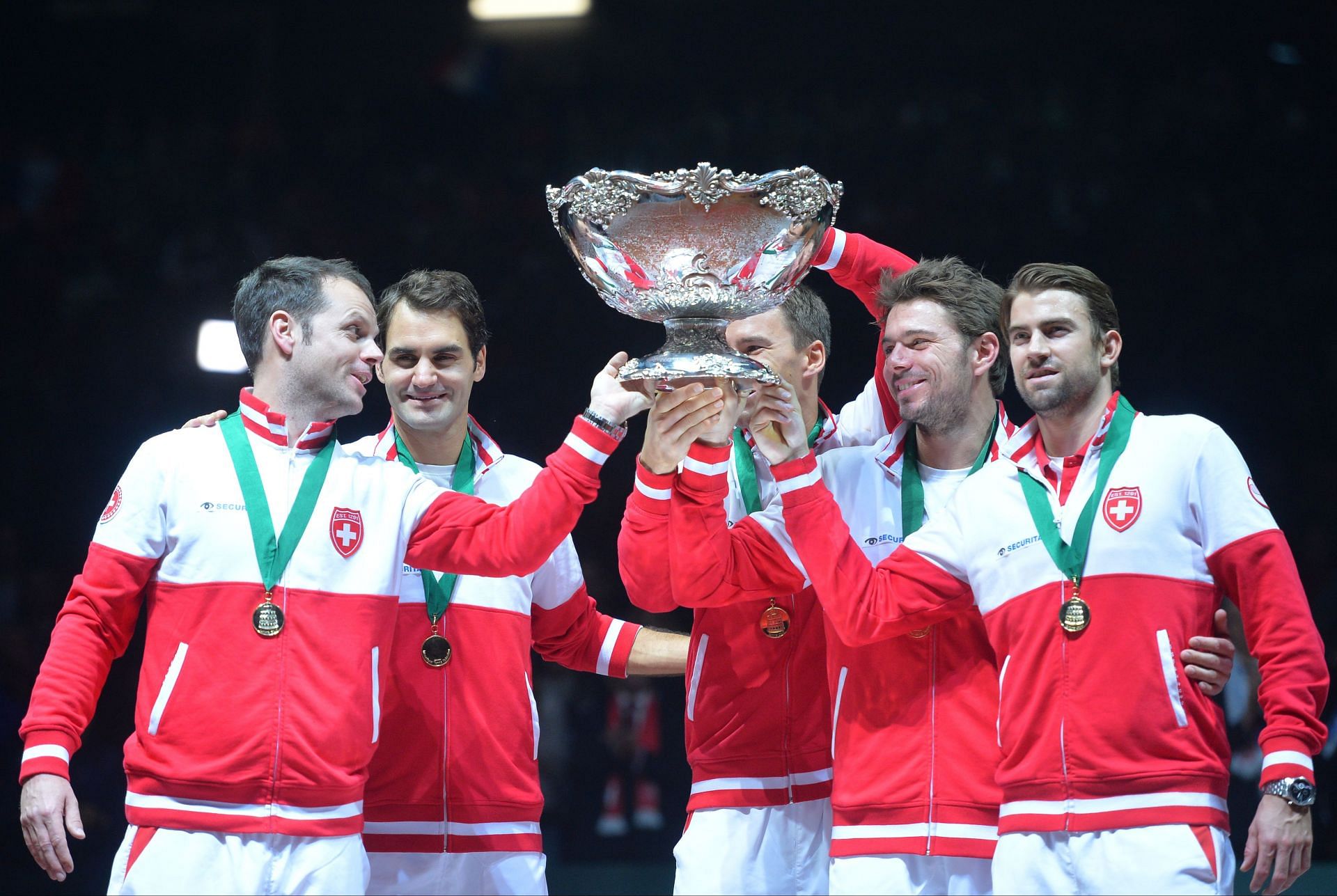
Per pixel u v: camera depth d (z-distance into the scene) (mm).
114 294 23969
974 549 6332
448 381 7258
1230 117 26625
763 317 7238
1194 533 6012
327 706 6031
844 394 22750
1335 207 25078
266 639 6012
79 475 22469
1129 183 26031
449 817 7023
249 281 6613
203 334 22297
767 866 7027
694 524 6578
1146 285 24562
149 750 5961
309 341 6453
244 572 6066
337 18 30703
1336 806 13328
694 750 7281
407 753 7027
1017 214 25828
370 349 6590
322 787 5980
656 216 6105
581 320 24500
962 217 25859
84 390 23000
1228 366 23734
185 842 5855
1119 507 6023
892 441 7105
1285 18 28141
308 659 6043
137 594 6238
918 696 6520
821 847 7094
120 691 16219
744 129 28656
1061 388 6156
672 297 6133
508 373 24234
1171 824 5730
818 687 7160
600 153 28641
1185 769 5770
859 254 7980
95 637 6086
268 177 27141
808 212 6125
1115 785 5797
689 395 6234
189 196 25984
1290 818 5625
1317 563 18125
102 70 29484
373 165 28453
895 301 6902
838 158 27641
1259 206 25234
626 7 31156
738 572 6883
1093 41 29219
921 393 6703
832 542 6457
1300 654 5742
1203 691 5875
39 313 23641
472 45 31172
